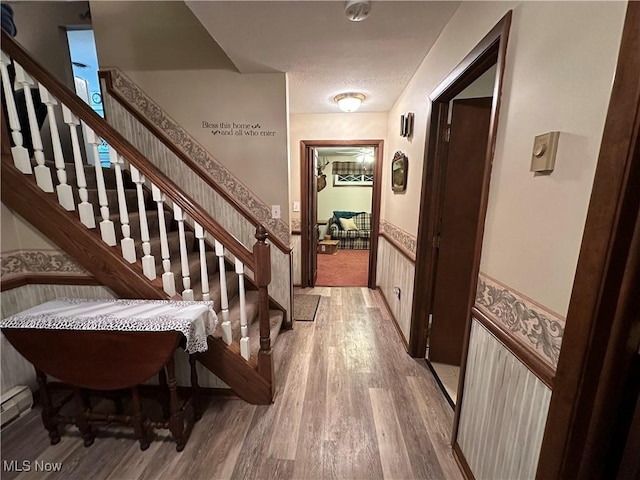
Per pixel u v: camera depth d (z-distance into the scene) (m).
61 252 1.67
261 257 1.60
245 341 1.71
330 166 7.31
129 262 1.63
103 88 2.40
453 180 1.93
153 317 1.33
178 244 2.33
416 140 2.21
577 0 0.71
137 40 2.32
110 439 1.48
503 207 1.04
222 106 2.40
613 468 0.77
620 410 0.73
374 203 3.67
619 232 0.63
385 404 1.73
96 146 1.53
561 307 0.77
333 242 6.26
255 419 1.62
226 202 2.54
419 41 1.75
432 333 2.13
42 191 1.55
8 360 1.65
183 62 2.35
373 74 2.28
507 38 1.01
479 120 1.84
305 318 2.96
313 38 1.71
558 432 0.77
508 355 1.00
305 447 1.44
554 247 0.79
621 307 0.67
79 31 2.79
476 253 1.22
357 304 3.35
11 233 1.63
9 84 1.45
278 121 2.41
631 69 0.58
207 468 1.33
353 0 1.33
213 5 1.38
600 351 0.69
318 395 1.81
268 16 1.47
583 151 0.70
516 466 0.96
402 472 1.31
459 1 1.37
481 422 1.18
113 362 1.29
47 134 2.59
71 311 1.39
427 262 2.07
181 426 1.41
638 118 0.58
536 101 0.86
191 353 1.46
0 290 1.59
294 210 3.79
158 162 2.50
